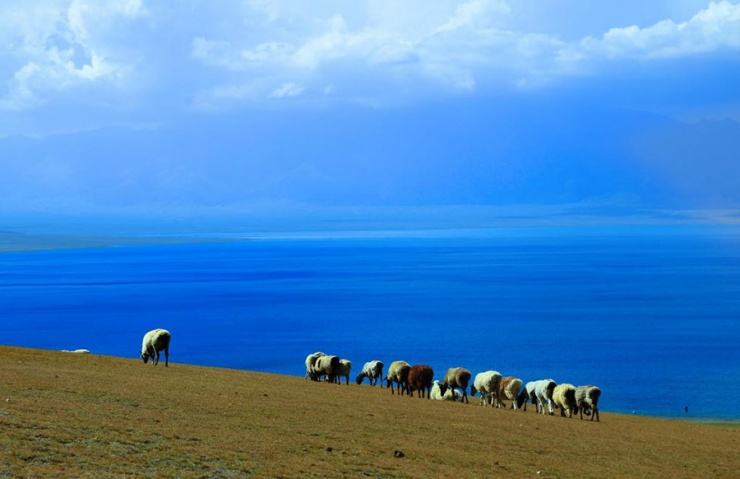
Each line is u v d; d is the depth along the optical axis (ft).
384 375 333.62
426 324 577.02
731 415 271.08
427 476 89.35
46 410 99.40
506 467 99.14
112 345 478.18
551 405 162.91
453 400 178.81
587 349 452.35
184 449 87.92
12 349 183.01
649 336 507.71
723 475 109.50
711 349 452.35
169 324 591.37
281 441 98.73
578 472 100.73
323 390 163.43
